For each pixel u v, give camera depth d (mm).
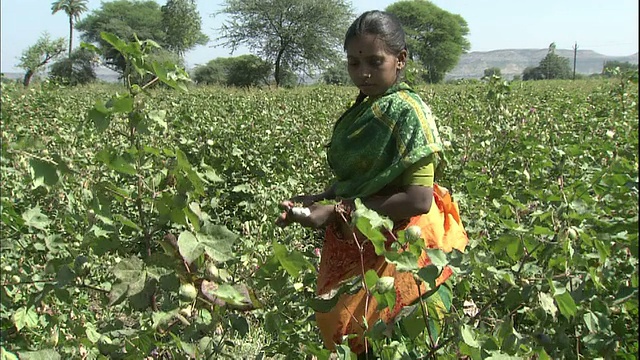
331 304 2525
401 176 2705
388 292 2266
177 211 2244
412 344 2580
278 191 5883
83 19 78750
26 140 2318
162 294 2477
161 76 2207
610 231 2756
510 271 2506
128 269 2111
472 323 2531
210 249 2049
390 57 2709
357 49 2703
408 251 2213
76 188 3748
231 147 6516
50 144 5793
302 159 7312
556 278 2537
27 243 3264
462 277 2676
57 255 3139
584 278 2512
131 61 2234
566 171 4727
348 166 2777
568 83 30547
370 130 2693
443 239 2805
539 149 5484
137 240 2465
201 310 2400
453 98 11711
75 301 3557
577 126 8336
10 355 2234
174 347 2389
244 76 58094
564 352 2457
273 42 56750
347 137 2762
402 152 2629
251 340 3689
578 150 4594
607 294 2758
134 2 84438
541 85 27844
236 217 5664
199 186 2201
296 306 3268
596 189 3383
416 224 2748
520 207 3172
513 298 2344
